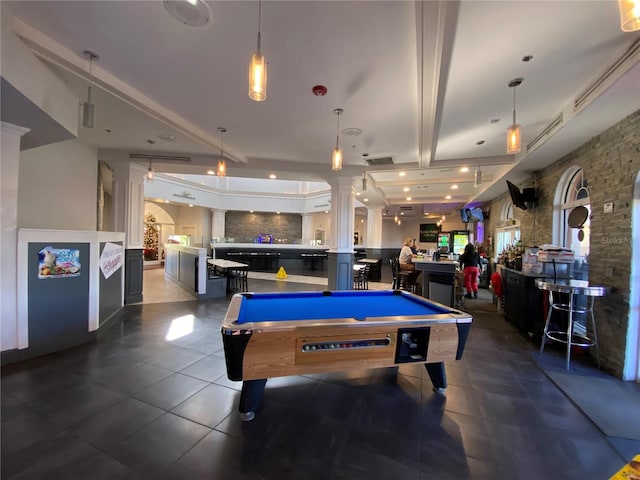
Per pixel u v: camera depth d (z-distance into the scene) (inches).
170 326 168.7
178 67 107.4
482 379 110.3
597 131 128.6
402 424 82.7
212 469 65.4
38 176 165.5
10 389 97.3
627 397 98.3
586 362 127.1
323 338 83.4
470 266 278.7
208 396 95.0
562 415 87.9
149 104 133.3
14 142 114.8
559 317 151.1
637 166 107.5
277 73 108.0
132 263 224.1
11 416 82.9
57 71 105.7
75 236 136.3
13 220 116.6
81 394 94.8
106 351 131.0
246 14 79.7
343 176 239.9
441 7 72.0
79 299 138.9
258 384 85.3
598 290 115.4
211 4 76.3
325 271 493.4
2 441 72.6
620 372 112.3
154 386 100.7
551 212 183.0
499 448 73.4
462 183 282.8
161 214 530.9
